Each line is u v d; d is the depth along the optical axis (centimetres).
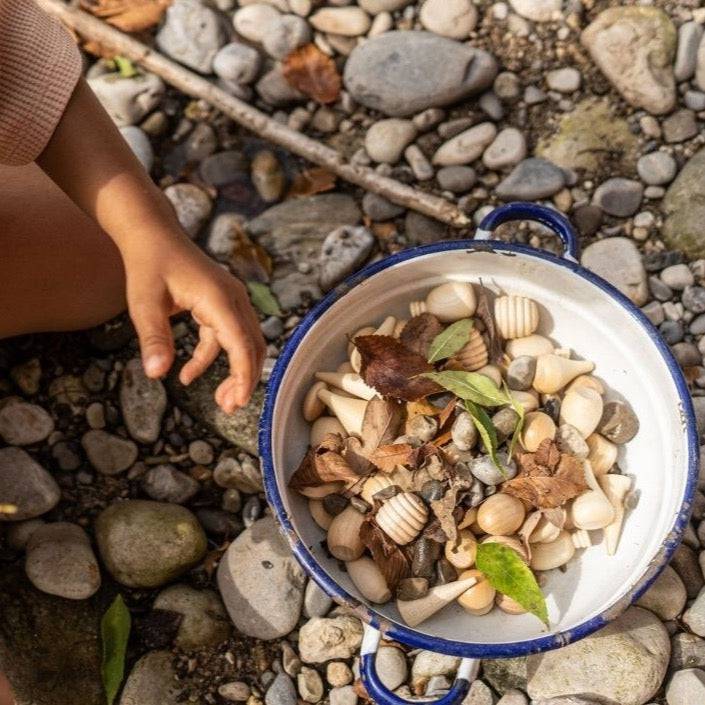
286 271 119
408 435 99
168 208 93
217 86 125
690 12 122
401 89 121
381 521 98
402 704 94
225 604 109
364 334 104
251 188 123
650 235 119
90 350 116
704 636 105
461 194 121
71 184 92
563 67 123
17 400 114
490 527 97
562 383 102
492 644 91
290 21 125
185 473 114
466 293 102
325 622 107
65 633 106
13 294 107
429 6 124
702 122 121
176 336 117
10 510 109
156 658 107
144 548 108
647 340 98
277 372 96
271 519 110
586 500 98
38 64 90
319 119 125
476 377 98
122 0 125
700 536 109
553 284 101
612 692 102
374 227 121
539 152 121
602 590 97
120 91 122
